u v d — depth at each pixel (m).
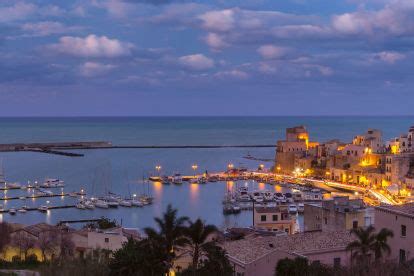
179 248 82.69
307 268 73.56
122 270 72.31
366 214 116.69
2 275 76.88
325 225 121.06
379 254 75.38
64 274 75.88
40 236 117.00
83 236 116.75
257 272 80.25
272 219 145.62
